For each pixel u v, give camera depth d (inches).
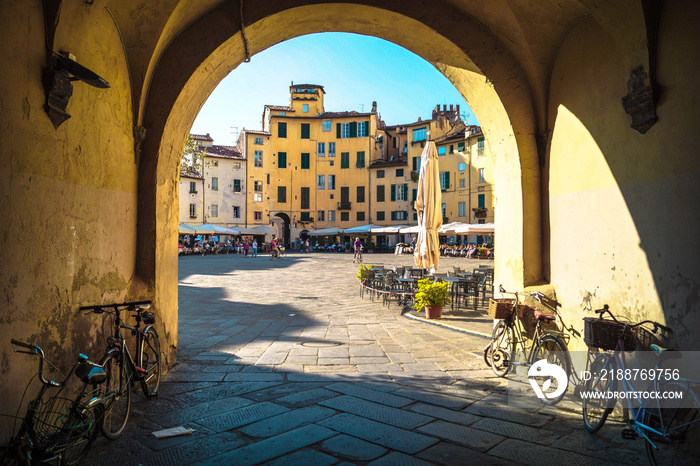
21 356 109.7
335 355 241.9
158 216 193.8
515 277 221.9
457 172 1630.2
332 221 1923.0
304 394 177.2
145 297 186.4
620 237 161.8
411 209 1793.8
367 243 1724.9
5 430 102.9
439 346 263.1
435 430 142.6
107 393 130.1
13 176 107.3
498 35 214.4
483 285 438.3
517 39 207.8
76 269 139.2
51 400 122.1
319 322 350.3
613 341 145.3
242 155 1897.1
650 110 143.6
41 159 119.0
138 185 189.9
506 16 202.1
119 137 171.0
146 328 170.4
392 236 1823.3
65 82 123.7
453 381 195.9
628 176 157.2
